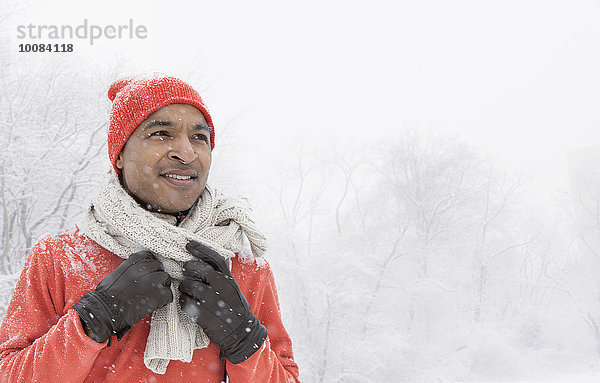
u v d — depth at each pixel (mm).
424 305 21438
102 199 1134
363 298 18859
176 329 1062
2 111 11469
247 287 1338
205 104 1254
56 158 11891
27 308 1120
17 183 11438
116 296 999
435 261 23953
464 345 22250
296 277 18266
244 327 1114
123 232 1085
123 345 1118
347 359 18312
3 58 12281
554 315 26938
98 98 12734
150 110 1139
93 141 12023
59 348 987
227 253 1192
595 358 25000
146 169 1132
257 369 1169
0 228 12102
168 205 1153
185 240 1115
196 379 1166
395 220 22938
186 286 1065
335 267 18609
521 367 21891
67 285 1121
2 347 1095
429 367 19875
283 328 1468
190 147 1144
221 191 1364
